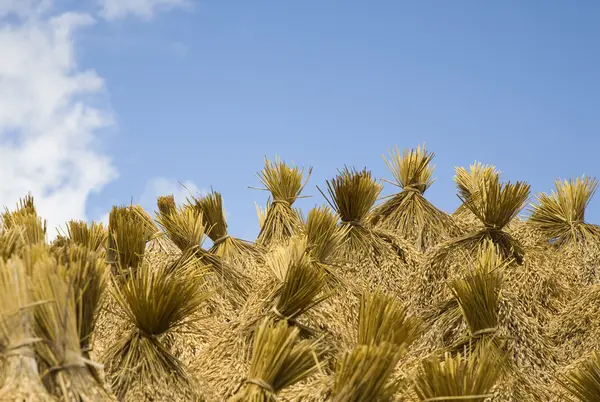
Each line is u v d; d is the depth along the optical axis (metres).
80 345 4.02
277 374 4.59
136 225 6.64
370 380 4.18
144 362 4.83
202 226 7.49
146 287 4.94
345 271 7.89
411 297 7.26
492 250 6.30
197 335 6.21
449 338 6.16
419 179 9.53
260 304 5.86
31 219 5.10
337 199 8.43
